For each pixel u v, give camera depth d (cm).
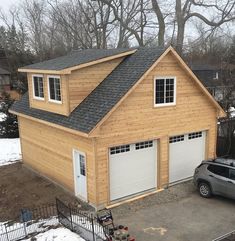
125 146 1472
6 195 1616
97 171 1368
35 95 1786
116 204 1445
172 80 1557
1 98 3309
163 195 1541
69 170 1555
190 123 1670
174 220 1305
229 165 1432
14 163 2127
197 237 1179
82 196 1501
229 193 1418
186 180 1717
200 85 1631
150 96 1491
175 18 3366
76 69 1475
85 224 1236
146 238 1181
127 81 1430
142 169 1551
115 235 1089
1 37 5572
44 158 1780
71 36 4203
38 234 1214
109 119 1370
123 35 3684
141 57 1549
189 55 4497
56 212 1382
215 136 1809
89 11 3884
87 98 1524
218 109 1764
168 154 1614
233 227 1243
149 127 1513
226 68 2459
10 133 2817
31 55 4272
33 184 1723
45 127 1702
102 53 1711
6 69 4991
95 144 1341
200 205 1433
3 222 1343
